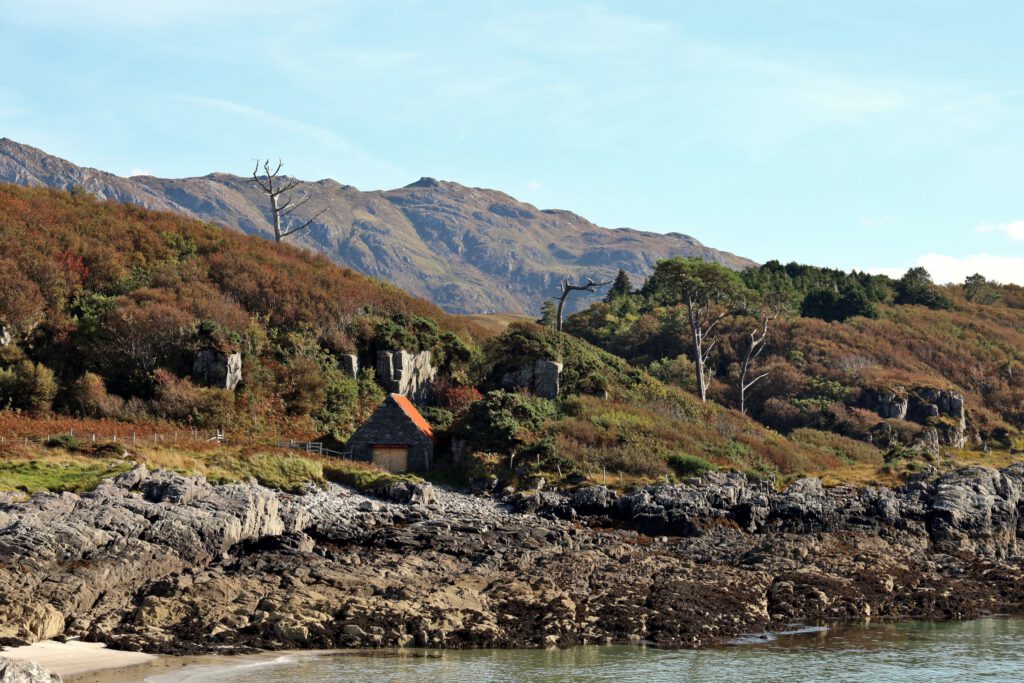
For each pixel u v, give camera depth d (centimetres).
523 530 5956
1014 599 5481
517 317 17162
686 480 7019
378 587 4722
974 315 17312
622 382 9575
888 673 4059
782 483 7231
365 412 8156
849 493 6962
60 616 4009
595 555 5641
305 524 5638
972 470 7219
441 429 7844
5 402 7025
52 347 7788
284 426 7594
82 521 4647
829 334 14350
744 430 9381
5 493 5078
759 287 16850
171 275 8894
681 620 4656
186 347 7788
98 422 6931
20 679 2884
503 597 4766
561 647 4272
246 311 8819
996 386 13975
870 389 12231
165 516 4928
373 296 9856
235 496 5325
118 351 7750
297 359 8294
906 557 6216
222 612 4303
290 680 3666
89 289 8556
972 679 3994
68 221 9362
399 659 4012
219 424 7300
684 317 14738
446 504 6525
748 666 4103
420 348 9025
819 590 5247
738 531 6406
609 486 6888
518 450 7319
